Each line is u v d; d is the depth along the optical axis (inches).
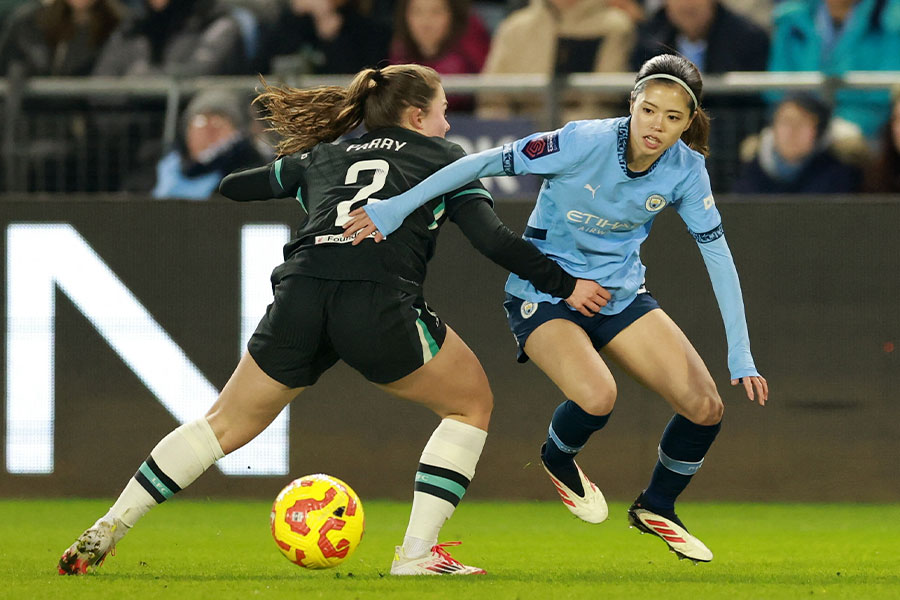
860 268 1025.5
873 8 1228.5
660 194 588.4
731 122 1131.9
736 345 596.4
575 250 610.5
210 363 1043.9
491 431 1043.9
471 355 563.2
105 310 1047.6
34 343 1049.5
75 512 960.3
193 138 1133.7
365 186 553.9
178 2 1298.0
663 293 1030.4
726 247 603.5
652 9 1321.4
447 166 555.2
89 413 1048.8
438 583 523.5
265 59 1298.0
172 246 1045.8
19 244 1049.5
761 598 482.0
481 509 1000.2
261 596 475.5
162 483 556.4
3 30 1402.6
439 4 1259.8
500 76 1252.5
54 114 1181.1
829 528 876.0
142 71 1288.1
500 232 558.6
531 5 1304.1
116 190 1151.0
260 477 1047.6
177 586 510.3
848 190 1119.6
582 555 699.4
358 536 557.9
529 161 574.2
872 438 1024.2
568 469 639.1
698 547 624.1
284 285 545.3
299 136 604.4
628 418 1031.6
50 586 508.7
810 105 1111.6
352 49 1282.0
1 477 1053.2
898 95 1107.3
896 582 551.2
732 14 1242.6
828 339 1027.3
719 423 609.3
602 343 617.0
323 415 1045.8
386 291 534.3
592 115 1126.4
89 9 1295.5
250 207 1041.5
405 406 1040.8
